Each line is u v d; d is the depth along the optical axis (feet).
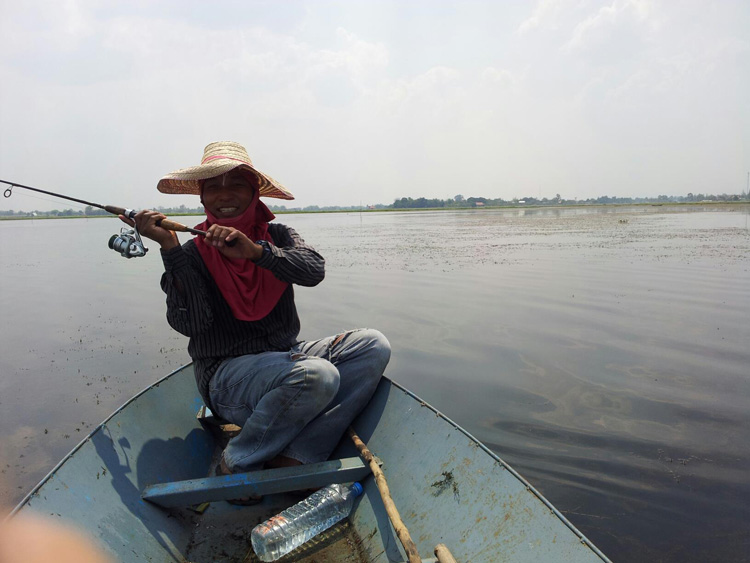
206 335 8.62
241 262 8.43
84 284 41.29
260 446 8.29
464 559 6.59
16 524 5.56
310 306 29.76
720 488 11.08
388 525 7.56
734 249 50.03
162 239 7.71
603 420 14.33
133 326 26.96
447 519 7.24
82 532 6.12
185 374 10.78
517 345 21.16
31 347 23.45
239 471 8.39
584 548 5.63
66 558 5.68
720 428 13.61
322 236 86.22
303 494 8.63
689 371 17.58
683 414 14.48
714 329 22.34
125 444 8.11
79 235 134.72
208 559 7.34
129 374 19.58
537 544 6.07
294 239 9.34
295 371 8.01
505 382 17.33
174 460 8.90
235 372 8.45
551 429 13.96
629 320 24.26
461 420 14.66
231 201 8.55
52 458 13.60
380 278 37.83
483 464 7.39
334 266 44.96
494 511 6.79
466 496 7.27
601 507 10.67
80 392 17.93
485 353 20.34
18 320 29.04
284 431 8.25
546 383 17.11
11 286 40.96
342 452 9.56
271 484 7.68
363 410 10.07
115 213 7.89
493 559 6.32
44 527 5.80
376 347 9.43
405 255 52.26
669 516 10.30
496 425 14.30
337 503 8.23
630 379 17.15
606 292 30.55
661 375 17.37
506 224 112.88
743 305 26.45
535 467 12.19
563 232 81.00
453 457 7.88
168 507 7.67
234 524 8.07
